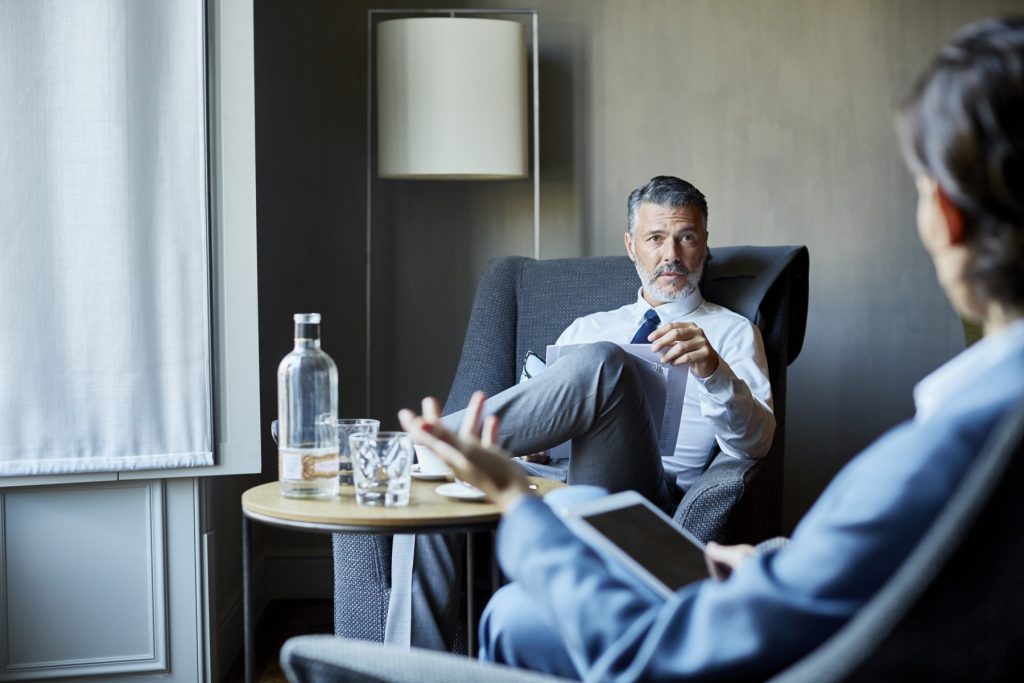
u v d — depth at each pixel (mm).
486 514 1696
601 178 3592
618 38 3576
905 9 3590
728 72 3590
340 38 3510
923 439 837
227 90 2375
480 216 3592
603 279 2955
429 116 3152
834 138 3604
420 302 3588
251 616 1889
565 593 1004
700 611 908
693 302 2748
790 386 3676
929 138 853
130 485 2420
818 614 857
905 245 3627
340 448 1902
